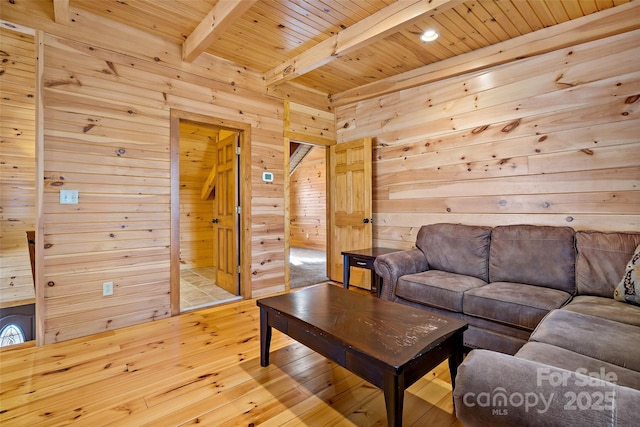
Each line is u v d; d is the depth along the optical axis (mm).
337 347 1550
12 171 3820
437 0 2150
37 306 2400
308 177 8492
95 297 2648
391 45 3002
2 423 1539
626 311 1756
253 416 1607
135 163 2844
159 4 2480
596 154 2484
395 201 3867
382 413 1646
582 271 2234
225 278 4027
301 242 8742
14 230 3930
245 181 3641
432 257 3066
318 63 3100
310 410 1661
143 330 2705
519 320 2014
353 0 2381
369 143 3963
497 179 3012
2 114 3426
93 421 1562
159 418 1585
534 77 2797
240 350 2342
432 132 3502
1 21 2254
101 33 2664
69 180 2527
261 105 3748
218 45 3113
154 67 2949
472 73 3186
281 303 2076
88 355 2244
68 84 2520
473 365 879
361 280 4043
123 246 2785
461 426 1545
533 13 2475
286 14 2564
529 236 2549
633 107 2332
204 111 3273
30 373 1997
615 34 2393
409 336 1547
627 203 2354
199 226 5504
